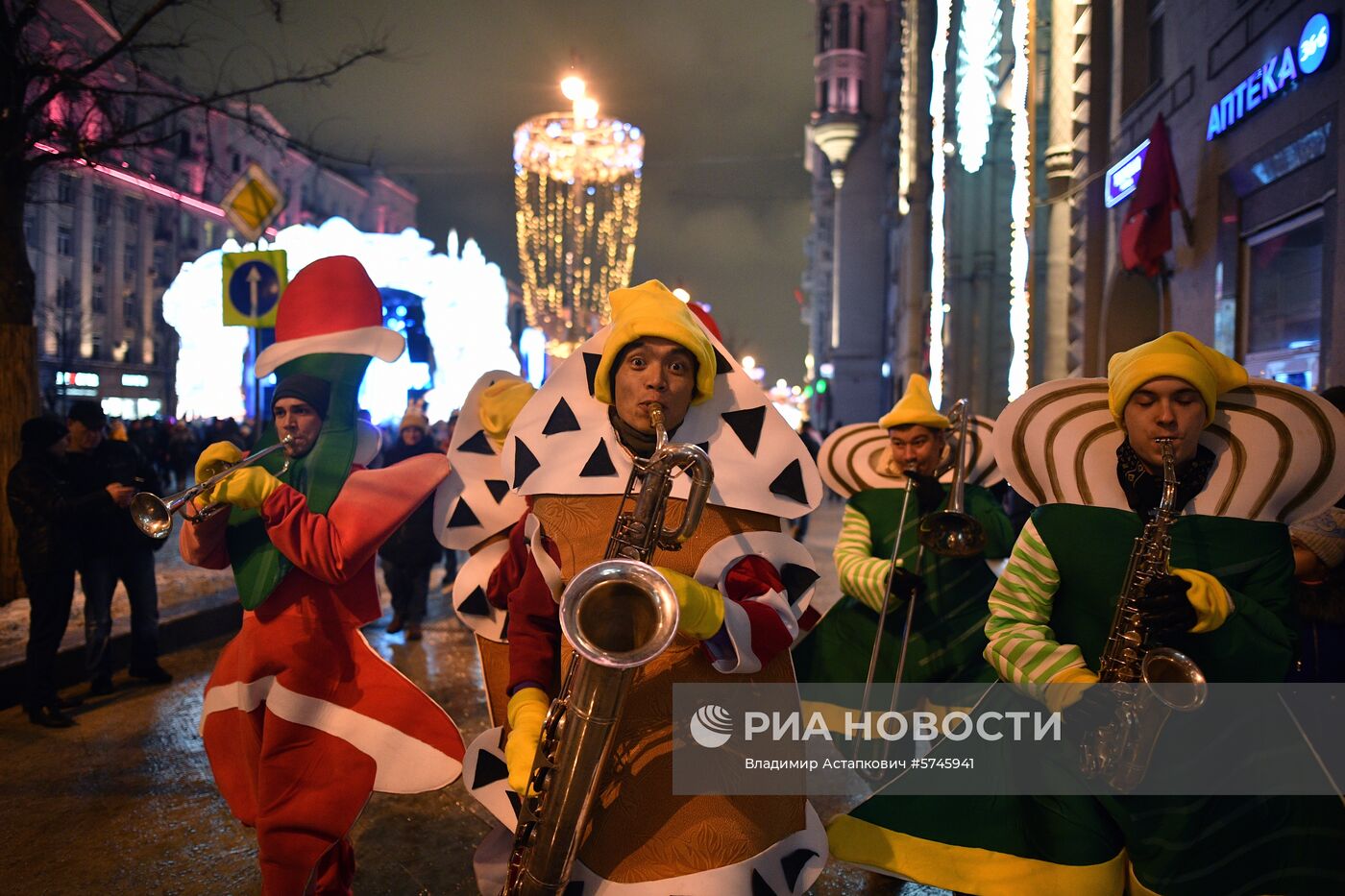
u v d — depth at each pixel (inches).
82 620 303.0
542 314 1721.2
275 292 356.5
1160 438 96.9
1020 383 597.9
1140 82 483.2
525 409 99.8
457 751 126.9
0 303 334.6
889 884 151.3
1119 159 485.7
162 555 468.1
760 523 97.0
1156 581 91.0
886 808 103.3
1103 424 105.1
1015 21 615.5
